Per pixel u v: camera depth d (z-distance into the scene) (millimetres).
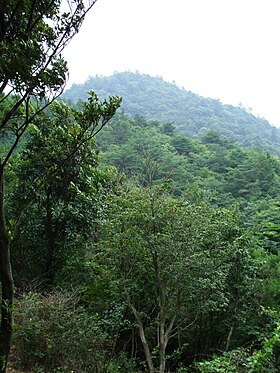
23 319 6312
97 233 10312
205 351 8477
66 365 6398
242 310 8117
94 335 6750
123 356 7402
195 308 6910
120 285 7191
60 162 3236
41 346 6387
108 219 7074
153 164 10266
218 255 6875
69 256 9812
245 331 7863
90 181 9430
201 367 5629
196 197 7656
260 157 34688
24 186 8312
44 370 6188
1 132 2744
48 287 8891
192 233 6320
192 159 37031
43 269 9484
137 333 8125
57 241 9656
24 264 9359
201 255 6344
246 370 5199
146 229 6363
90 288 8820
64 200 9281
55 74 2461
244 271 8125
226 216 7965
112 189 7910
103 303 8219
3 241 2420
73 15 2574
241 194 30438
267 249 10844
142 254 6750
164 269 6309
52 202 9172
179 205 6574
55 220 9617
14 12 2436
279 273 8625
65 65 2516
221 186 30281
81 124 2840
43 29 2531
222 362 5367
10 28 2549
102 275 9023
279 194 28250
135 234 6449
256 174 32594
